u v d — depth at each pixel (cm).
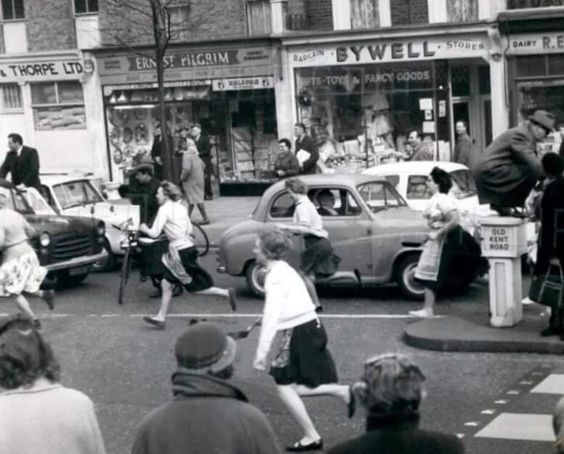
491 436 1065
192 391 585
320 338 1040
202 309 1775
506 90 2983
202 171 2719
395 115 3111
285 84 3219
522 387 1229
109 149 3497
